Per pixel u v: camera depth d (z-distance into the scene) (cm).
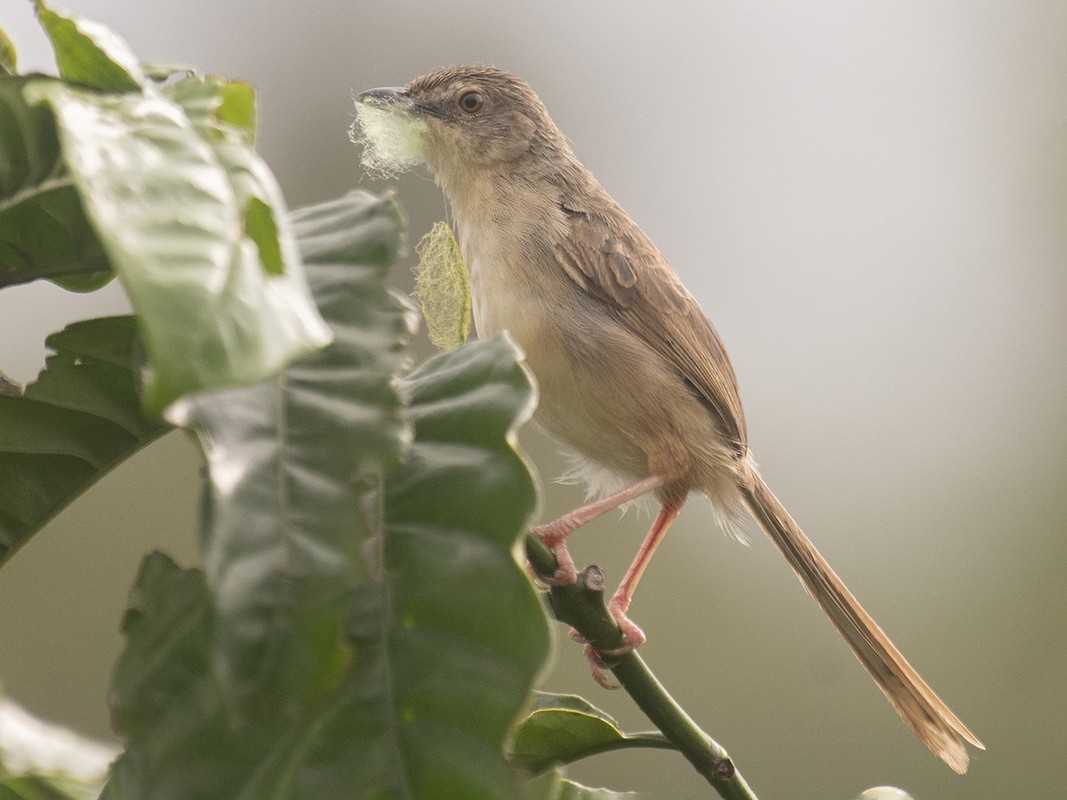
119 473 1444
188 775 287
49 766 320
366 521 272
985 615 1662
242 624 253
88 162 226
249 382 206
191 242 220
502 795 274
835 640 1595
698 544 1662
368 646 286
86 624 1376
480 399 311
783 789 1530
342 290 308
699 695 1576
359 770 277
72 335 376
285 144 1744
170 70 330
